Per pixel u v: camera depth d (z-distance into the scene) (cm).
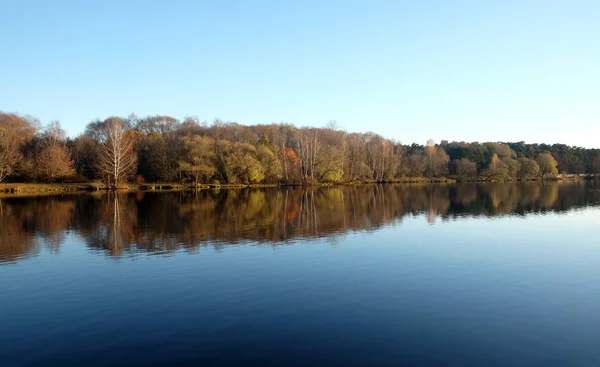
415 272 1689
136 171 7981
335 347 1018
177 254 2039
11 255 2039
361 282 1551
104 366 940
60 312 1270
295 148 10006
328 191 7006
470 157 12200
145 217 3434
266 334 1093
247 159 8119
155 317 1219
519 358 962
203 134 9662
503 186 8788
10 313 1266
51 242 2361
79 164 7962
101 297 1403
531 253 2045
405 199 5272
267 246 2220
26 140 7450
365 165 9662
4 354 1002
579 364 937
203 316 1223
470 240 2392
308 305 1306
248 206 4359
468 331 1109
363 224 3036
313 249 2139
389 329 1120
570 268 1759
